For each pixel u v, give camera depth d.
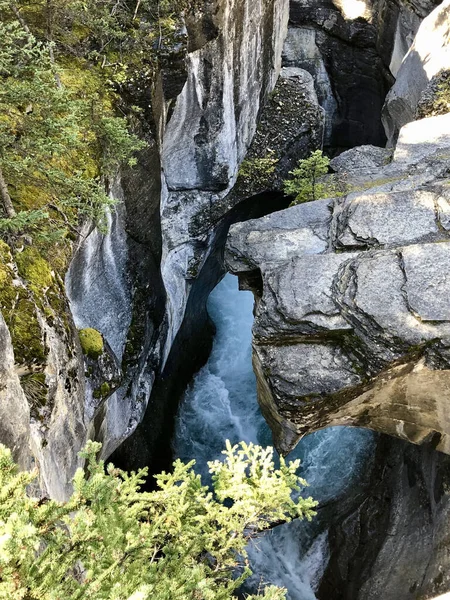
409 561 8.35
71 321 6.32
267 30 13.10
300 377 6.61
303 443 12.06
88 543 3.23
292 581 10.27
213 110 11.37
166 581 3.56
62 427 5.73
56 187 6.56
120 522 3.65
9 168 6.12
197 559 5.05
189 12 9.59
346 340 6.66
